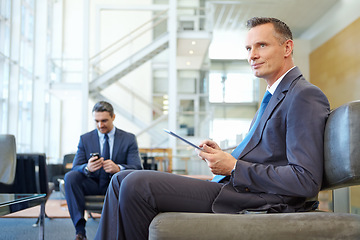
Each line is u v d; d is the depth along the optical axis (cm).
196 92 1012
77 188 251
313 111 116
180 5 1030
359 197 177
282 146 124
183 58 1067
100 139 290
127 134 296
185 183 122
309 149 113
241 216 108
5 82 874
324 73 1288
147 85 1214
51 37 1218
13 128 878
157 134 1004
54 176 662
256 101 1672
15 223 357
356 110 105
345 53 1145
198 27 1022
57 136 1266
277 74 136
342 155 106
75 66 1164
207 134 968
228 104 1675
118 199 123
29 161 323
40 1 1110
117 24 1286
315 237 104
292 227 105
